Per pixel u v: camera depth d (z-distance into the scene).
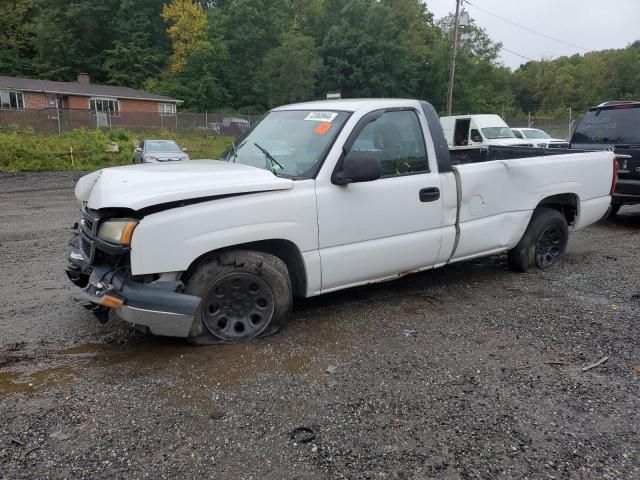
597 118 9.26
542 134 22.48
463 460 2.67
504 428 2.95
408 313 4.70
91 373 3.53
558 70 80.56
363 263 4.38
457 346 4.00
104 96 43.03
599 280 5.70
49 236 8.20
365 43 51.06
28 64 56.19
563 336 4.19
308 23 65.12
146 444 2.78
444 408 3.14
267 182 3.86
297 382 3.42
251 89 56.72
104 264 3.72
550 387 3.40
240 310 4.00
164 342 4.00
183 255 3.57
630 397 3.29
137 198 3.45
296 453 2.72
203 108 53.31
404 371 3.59
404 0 55.28
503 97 61.44
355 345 3.99
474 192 5.02
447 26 58.06
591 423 3.01
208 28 56.09
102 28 58.31
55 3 58.16
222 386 3.36
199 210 3.62
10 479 2.50
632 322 4.48
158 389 3.32
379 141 4.45
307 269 4.11
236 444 2.79
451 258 5.04
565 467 2.62
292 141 4.46
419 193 4.61
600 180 6.27
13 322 4.44
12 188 15.88
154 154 20.67
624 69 77.19
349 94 52.72
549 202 5.98
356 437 2.85
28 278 5.78
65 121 30.59
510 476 2.55
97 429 2.90
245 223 3.77
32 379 3.45
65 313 4.66
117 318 4.52
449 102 34.72
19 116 29.02
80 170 22.84
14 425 2.93
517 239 5.62
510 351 3.92
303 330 4.27
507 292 5.29
